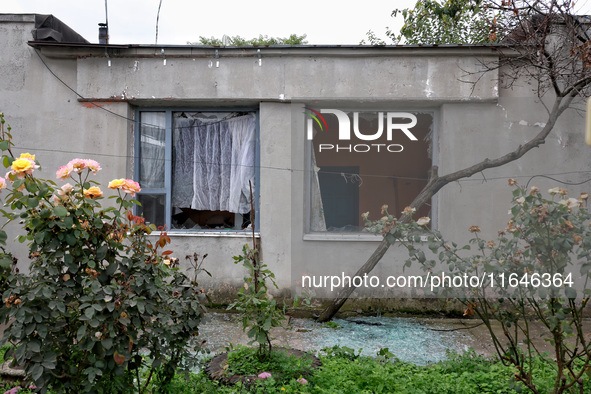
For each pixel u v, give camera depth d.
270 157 6.50
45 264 2.53
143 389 2.90
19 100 6.49
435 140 6.38
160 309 2.74
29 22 6.49
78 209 2.56
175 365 2.92
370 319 5.96
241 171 6.76
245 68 6.45
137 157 6.70
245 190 6.75
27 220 2.60
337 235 6.34
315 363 3.78
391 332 5.37
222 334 5.24
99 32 7.62
